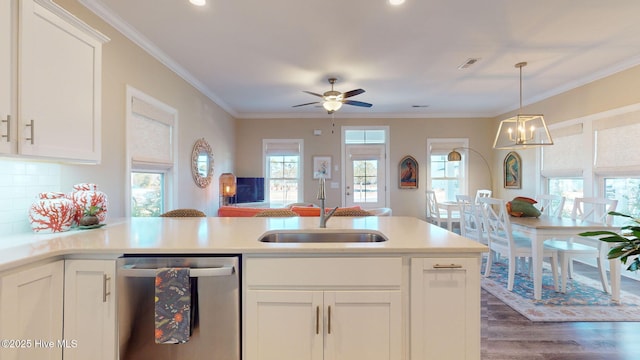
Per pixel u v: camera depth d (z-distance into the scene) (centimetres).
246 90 466
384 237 180
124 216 270
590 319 259
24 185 187
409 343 149
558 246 327
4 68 141
